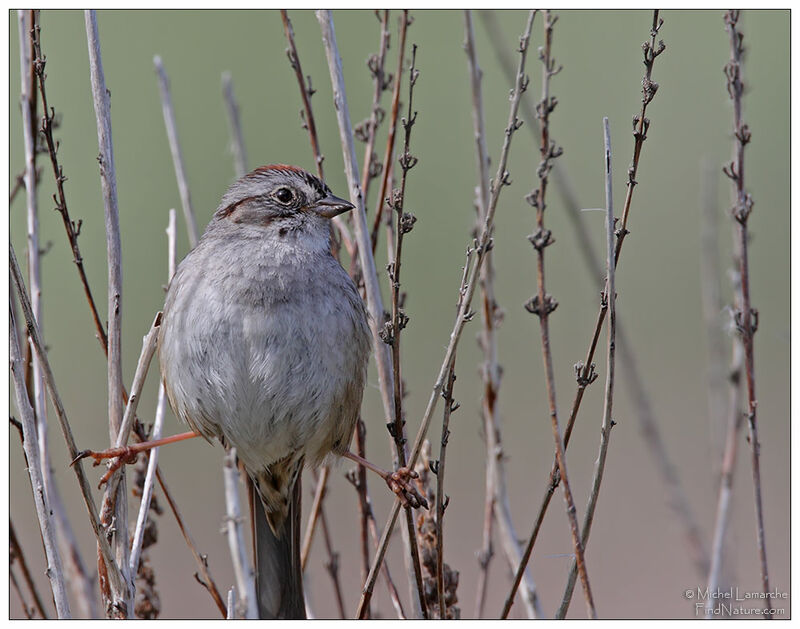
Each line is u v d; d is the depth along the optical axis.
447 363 6.91
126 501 7.54
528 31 6.91
